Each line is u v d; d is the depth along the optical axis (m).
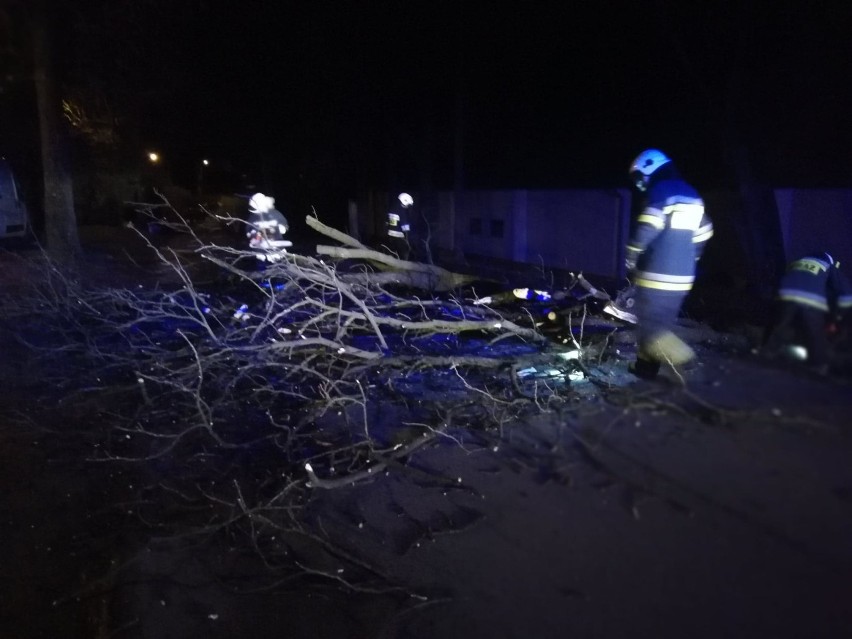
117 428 5.84
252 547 4.06
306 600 3.54
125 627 3.46
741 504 2.16
